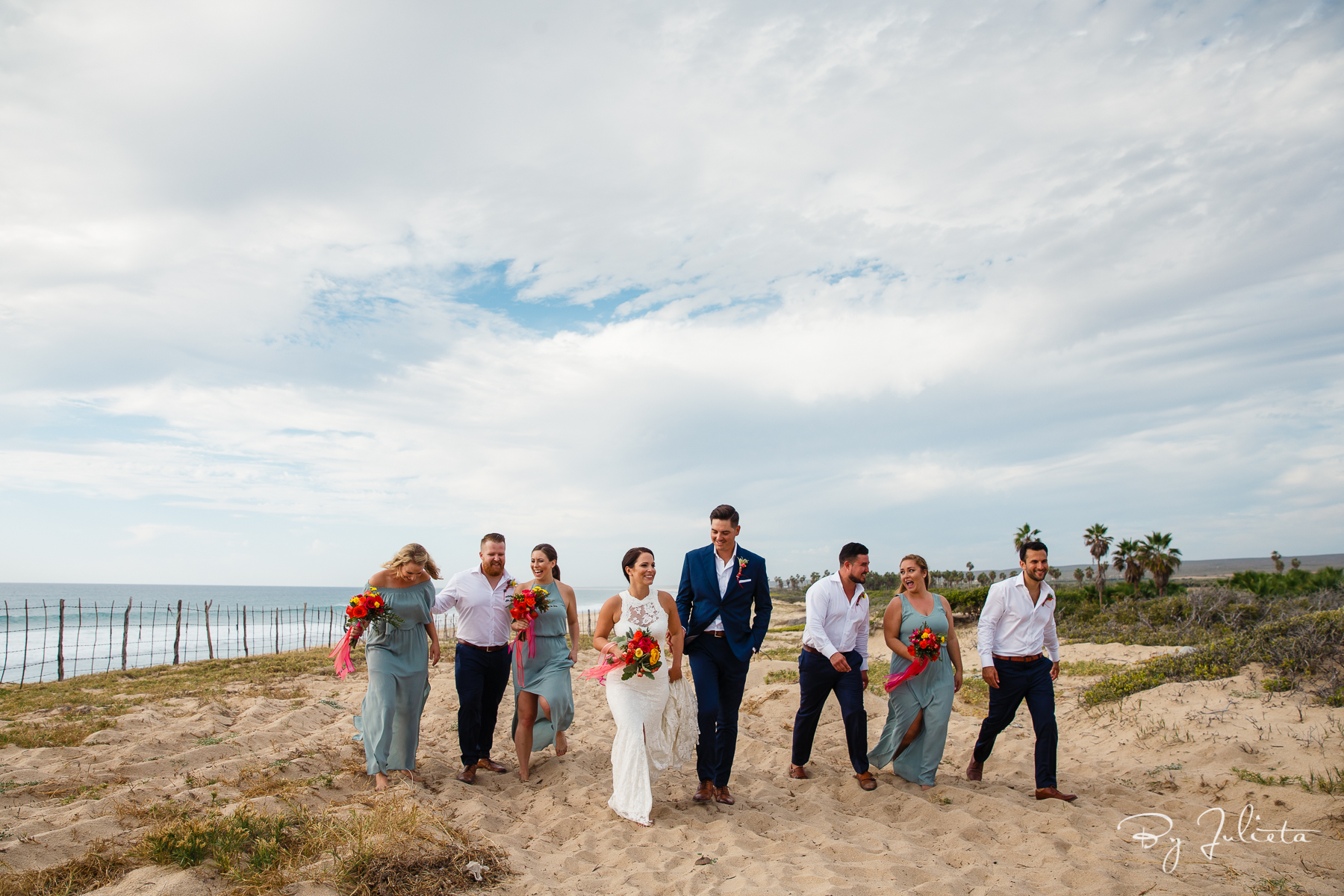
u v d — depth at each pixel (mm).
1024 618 5746
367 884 3621
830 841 4566
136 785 5379
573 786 5820
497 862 4078
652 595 5445
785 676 12203
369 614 5516
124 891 3414
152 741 6941
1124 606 21656
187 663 16719
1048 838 4645
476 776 6086
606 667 5324
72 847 4012
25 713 8945
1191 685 8109
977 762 6117
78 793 5207
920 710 5820
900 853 4375
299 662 15398
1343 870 4188
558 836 4855
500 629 6293
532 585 6301
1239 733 6598
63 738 7082
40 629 42062
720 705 5531
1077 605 23844
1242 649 8805
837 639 5941
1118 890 3859
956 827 4906
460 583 6219
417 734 5898
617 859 4355
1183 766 6125
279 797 4934
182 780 5594
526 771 6086
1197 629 16219
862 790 5777
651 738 5449
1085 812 5168
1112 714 7961
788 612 51406
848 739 5855
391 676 5656
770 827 4984
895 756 6031
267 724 8125
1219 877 4066
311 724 8219
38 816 4602
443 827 4438
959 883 3912
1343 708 6816
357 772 5816
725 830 4816
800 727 6148
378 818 4324
